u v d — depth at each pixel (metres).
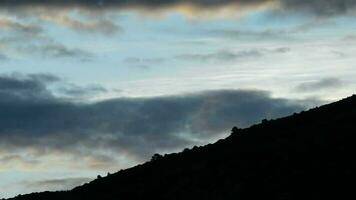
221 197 66.19
